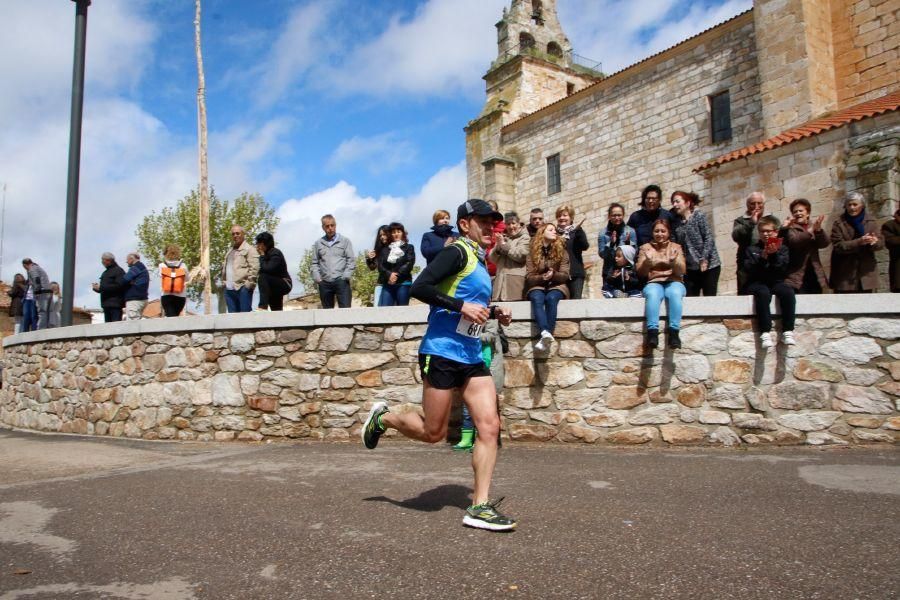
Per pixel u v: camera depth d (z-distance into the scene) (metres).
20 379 12.04
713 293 7.19
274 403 7.86
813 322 6.25
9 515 4.07
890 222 7.13
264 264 9.20
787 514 3.64
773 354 6.30
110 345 9.35
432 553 3.05
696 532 3.31
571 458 5.80
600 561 2.89
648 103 21.83
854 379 6.10
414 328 7.39
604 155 23.34
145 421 8.70
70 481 5.24
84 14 11.70
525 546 3.12
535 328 6.95
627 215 22.39
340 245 9.05
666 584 2.62
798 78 16.52
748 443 6.28
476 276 3.56
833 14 17.09
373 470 5.31
